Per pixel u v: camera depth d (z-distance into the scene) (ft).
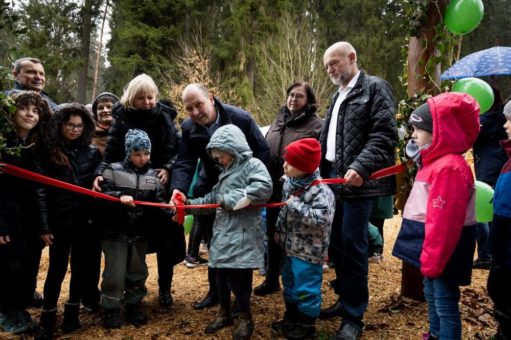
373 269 14.61
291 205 9.23
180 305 11.73
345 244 9.29
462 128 7.73
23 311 10.12
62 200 9.73
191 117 10.30
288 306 9.62
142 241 10.61
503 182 8.07
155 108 10.75
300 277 9.18
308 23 64.13
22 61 13.21
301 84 12.25
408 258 8.23
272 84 50.31
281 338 9.47
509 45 61.16
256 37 58.70
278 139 12.37
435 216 7.38
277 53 52.65
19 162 9.43
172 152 11.28
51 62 60.18
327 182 9.15
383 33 65.31
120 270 10.18
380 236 15.49
